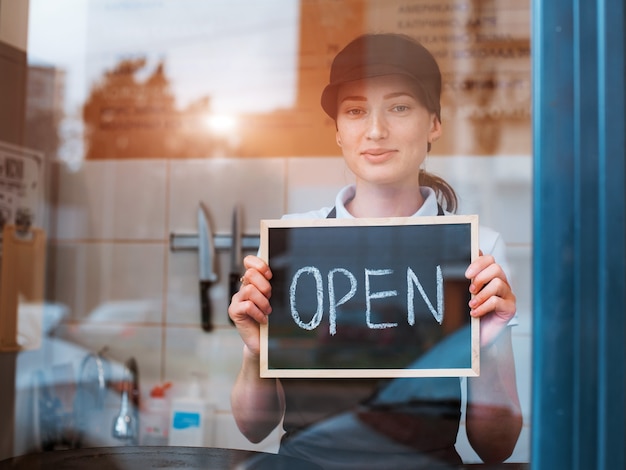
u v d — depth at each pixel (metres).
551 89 0.72
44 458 1.05
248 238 1.65
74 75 1.71
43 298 1.68
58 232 1.72
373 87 1.15
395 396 1.00
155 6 1.69
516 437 0.90
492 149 1.20
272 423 1.05
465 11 1.28
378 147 1.13
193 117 1.69
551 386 0.71
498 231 1.04
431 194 1.15
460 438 0.98
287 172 1.59
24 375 1.60
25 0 1.58
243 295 1.01
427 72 1.21
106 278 1.72
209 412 1.55
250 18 1.63
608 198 0.70
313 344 0.99
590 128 0.71
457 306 0.97
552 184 0.71
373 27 1.32
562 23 0.71
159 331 1.67
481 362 0.96
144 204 1.72
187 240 1.70
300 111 1.56
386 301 0.98
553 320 0.71
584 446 0.70
